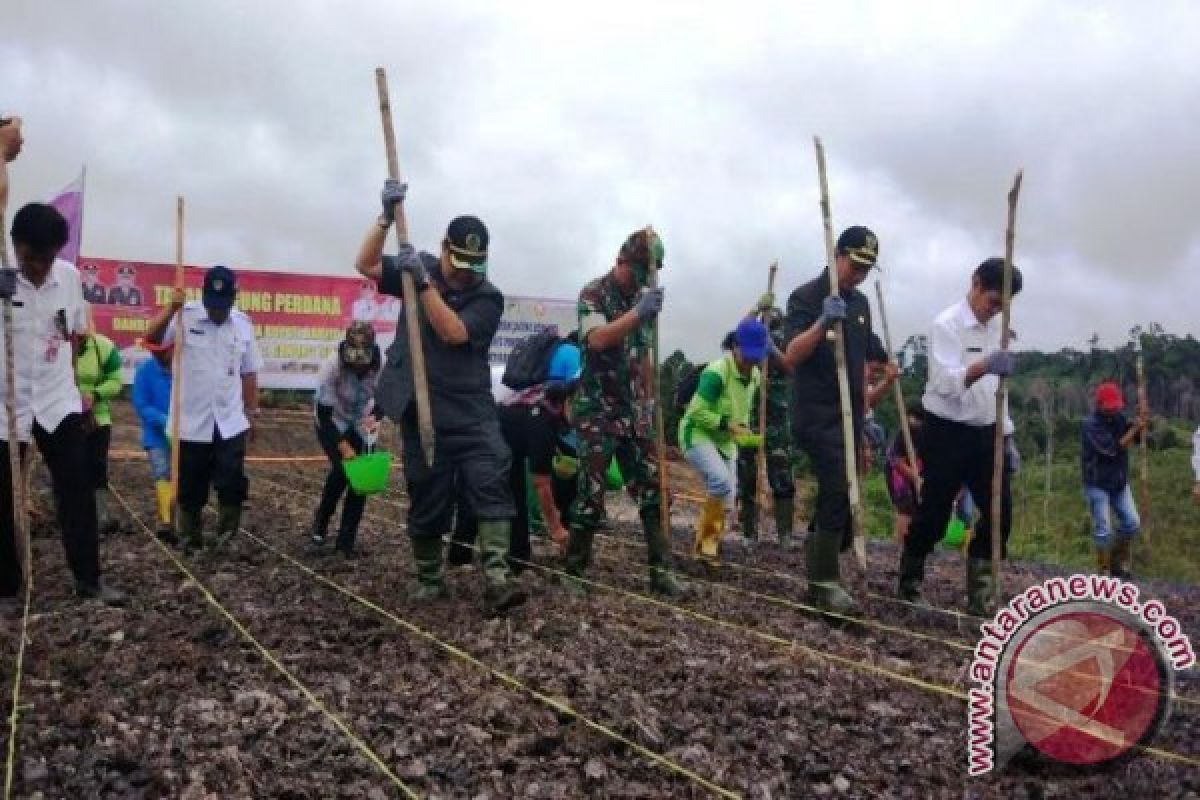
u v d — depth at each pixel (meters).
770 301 10.35
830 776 3.95
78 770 3.75
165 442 9.28
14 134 5.80
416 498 6.30
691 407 8.41
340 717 4.35
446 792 3.71
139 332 20.84
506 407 7.62
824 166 6.55
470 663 5.10
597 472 6.80
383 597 6.54
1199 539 21.61
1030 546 19.62
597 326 6.57
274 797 3.61
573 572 7.02
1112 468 10.98
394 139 5.80
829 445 6.61
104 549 8.37
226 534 8.43
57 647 5.29
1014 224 6.22
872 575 8.95
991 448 6.86
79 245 11.13
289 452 21.38
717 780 3.85
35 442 6.32
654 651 5.44
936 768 4.07
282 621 5.87
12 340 5.82
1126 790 3.89
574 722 4.36
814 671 5.23
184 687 4.69
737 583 8.02
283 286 22.33
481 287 6.17
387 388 6.21
